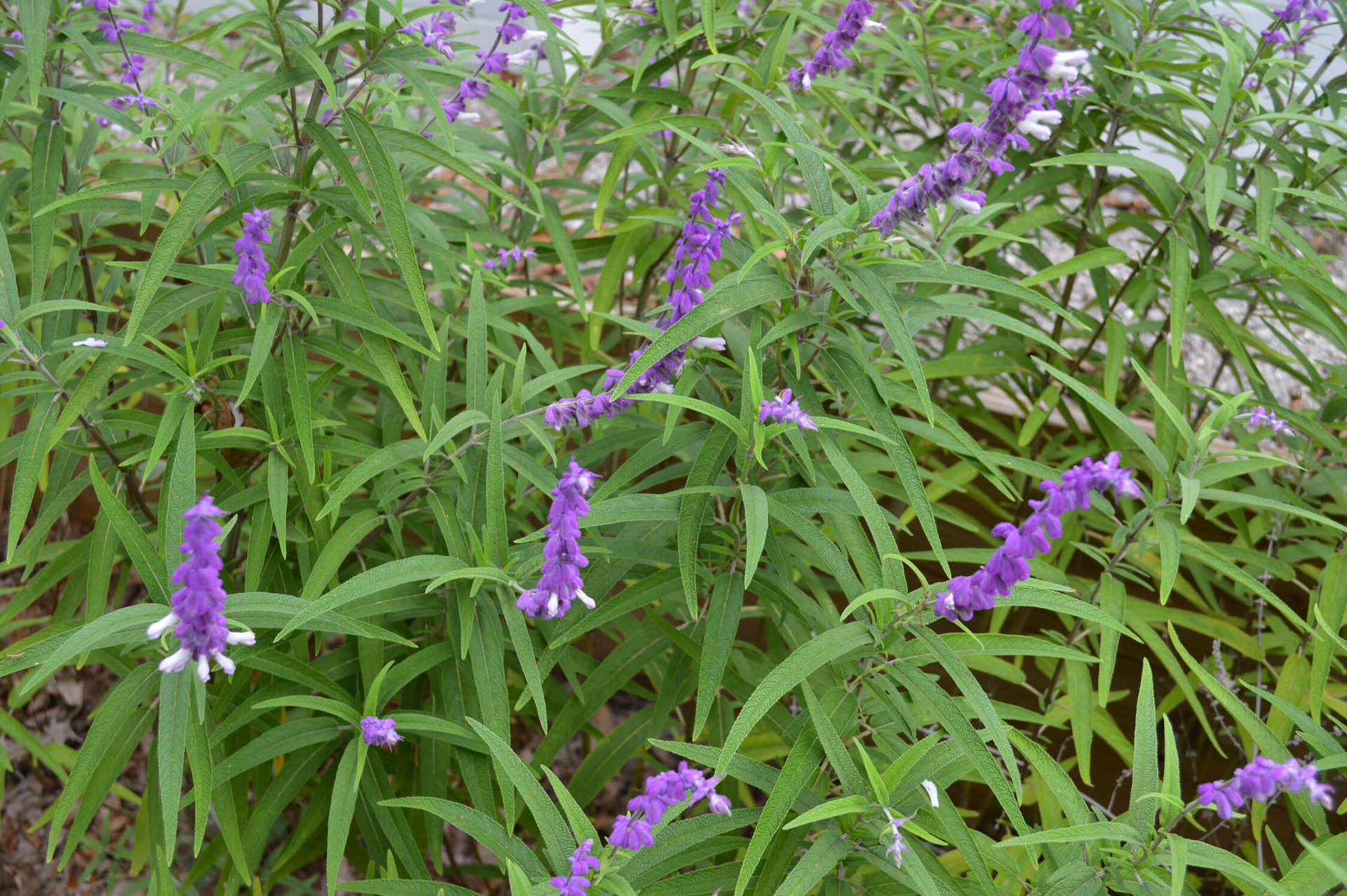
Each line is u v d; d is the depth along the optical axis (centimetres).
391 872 195
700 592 258
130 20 257
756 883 185
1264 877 142
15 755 369
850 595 169
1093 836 147
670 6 251
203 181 179
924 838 151
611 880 151
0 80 222
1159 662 345
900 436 176
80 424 218
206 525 123
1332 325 253
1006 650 167
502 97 282
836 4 297
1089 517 306
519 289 349
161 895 174
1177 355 238
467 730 196
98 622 142
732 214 189
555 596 155
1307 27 286
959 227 201
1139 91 282
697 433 201
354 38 194
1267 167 245
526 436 254
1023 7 284
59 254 286
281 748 198
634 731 237
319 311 195
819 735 157
